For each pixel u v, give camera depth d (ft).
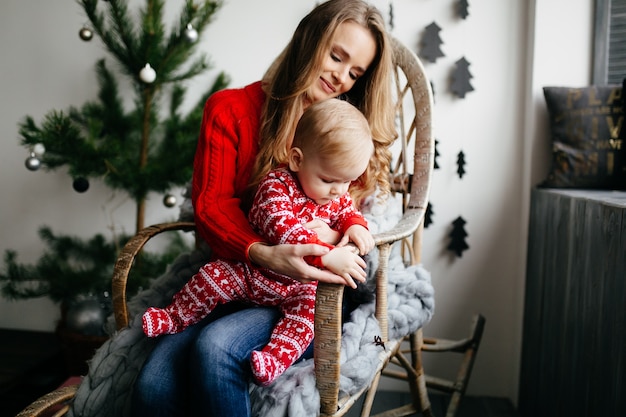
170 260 6.66
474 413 6.40
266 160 3.97
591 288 4.35
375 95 4.28
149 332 3.43
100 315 6.41
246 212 4.06
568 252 4.95
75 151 6.18
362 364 3.29
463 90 6.52
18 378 6.05
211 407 3.01
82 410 3.40
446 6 6.52
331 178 3.46
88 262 7.31
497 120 6.57
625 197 4.62
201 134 4.11
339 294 3.01
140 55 6.25
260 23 6.81
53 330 7.56
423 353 6.93
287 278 3.52
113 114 6.75
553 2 6.08
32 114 7.29
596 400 4.15
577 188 5.76
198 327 3.58
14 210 7.45
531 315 6.10
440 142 6.67
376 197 4.48
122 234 7.03
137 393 3.16
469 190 6.69
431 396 6.84
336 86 4.10
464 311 6.83
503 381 6.86
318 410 3.10
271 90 4.14
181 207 4.64
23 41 7.22
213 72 6.94
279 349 3.23
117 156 6.37
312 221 3.55
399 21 6.60
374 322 3.66
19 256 7.50
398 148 6.75
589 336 4.35
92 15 6.26
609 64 5.98
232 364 3.09
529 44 6.32
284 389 3.05
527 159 6.37
